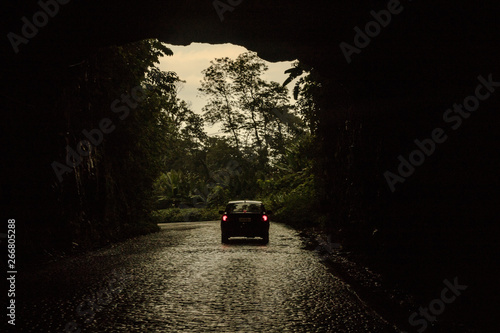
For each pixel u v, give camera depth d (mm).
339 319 6148
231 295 7676
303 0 9047
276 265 11078
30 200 11969
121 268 10648
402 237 8711
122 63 19438
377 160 10711
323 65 12094
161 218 45625
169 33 10477
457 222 6598
